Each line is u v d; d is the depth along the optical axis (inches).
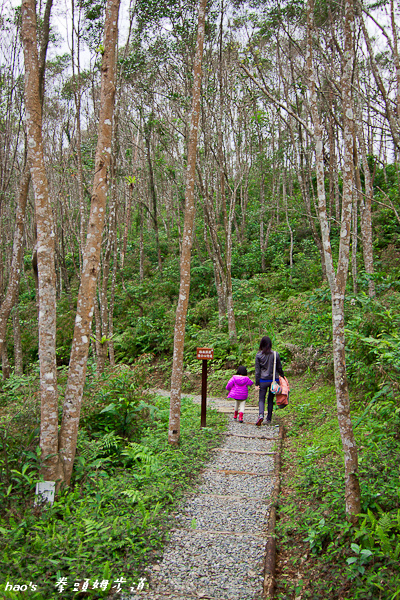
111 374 287.6
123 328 656.4
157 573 131.3
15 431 199.6
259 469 219.3
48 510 161.3
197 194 694.5
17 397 294.4
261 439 269.7
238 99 565.9
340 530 140.6
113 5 196.7
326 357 333.4
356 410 247.8
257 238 885.2
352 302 323.0
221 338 528.4
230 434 280.2
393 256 546.9
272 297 607.2
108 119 196.5
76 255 961.5
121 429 256.1
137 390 285.1
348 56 151.8
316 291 331.3
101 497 177.6
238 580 127.6
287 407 332.8
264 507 176.6
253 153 855.1
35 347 668.7
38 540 138.2
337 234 748.0
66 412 186.1
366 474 160.7
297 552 144.1
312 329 340.2
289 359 435.2
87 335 191.8
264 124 624.1
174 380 252.8
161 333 598.9
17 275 309.4
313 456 209.8
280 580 130.4
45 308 184.9
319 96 552.1
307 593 121.3
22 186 302.8
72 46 417.1
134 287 748.0
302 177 740.0
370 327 259.6
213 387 452.1
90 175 629.9
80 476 190.4
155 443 244.5
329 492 170.6
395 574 113.7
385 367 214.1
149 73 590.6
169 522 162.4
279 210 866.8
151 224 1170.0
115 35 198.2
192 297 706.8
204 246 878.4
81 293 191.2
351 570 121.3
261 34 503.5
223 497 186.1
